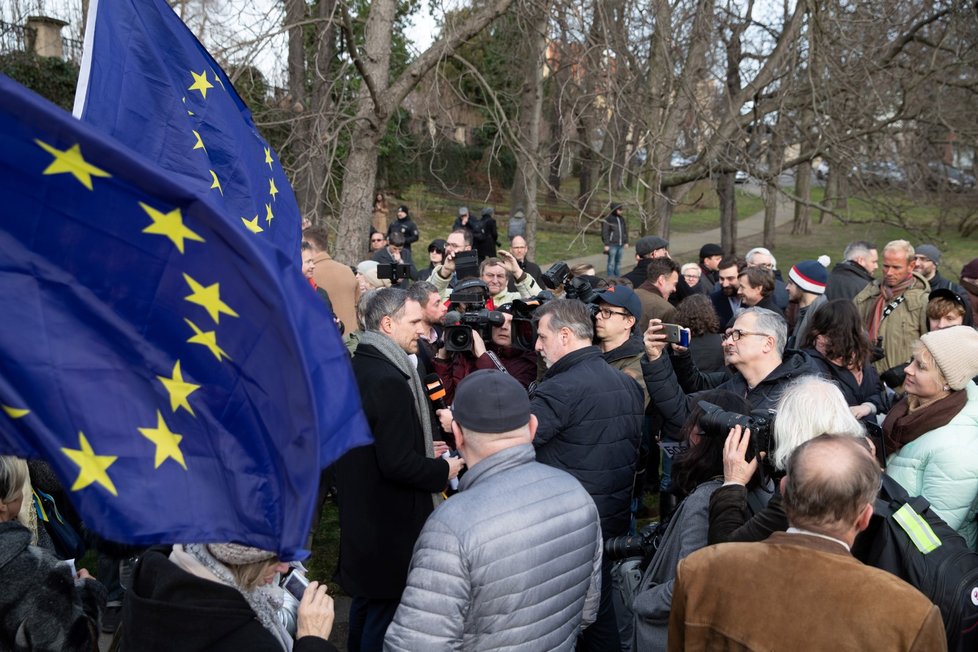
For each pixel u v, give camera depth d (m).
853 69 9.98
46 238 1.64
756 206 34.94
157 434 1.75
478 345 4.47
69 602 2.38
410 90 8.01
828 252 23.95
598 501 3.46
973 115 12.43
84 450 1.72
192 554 2.05
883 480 2.54
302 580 2.47
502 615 2.31
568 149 9.17
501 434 2.45
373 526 3.38
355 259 7.96
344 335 5.46
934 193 13.95
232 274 1.63
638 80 8.81
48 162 1.56
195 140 3.23
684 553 2.55
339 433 1.75
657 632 2.56
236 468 1.74
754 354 3.54
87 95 2.87
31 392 1.68
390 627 2.30
